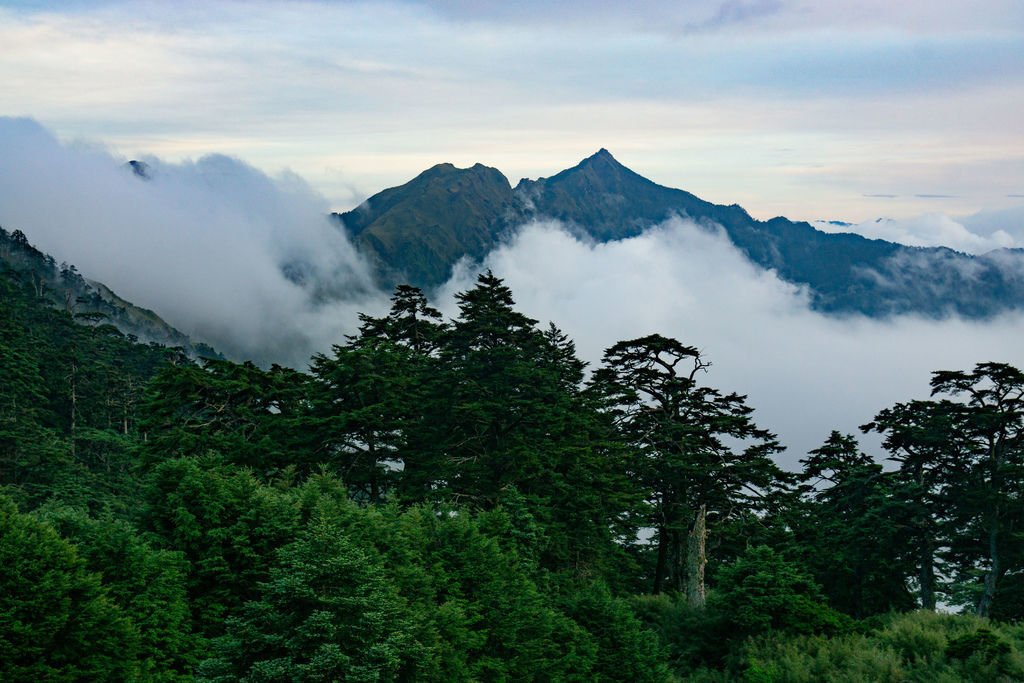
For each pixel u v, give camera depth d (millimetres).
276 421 42750
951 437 56469
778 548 48969
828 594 49500
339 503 29234
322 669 18328
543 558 41594
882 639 33531
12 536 21219
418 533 28938
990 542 53062
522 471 41750
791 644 33281
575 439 45875
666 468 48500
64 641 21188
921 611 38062
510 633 27594
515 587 29266
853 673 29781
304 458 40812
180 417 44312
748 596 35094
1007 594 49531
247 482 29125
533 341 49312
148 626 23891
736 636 35500
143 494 29109
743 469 47500
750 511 48875
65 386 95750
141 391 95500
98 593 22219
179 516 26891
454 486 41906
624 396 51281
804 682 30297
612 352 53250
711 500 48750
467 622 26078
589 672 29797
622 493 45062
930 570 54062
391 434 43469
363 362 43156
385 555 26234
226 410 45156
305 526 28000
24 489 63812
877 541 50969
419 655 21422
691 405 52031
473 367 45781
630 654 31172
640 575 58562
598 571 44625
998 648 29469
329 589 19906
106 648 21719
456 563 28703
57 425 89875
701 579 44281
